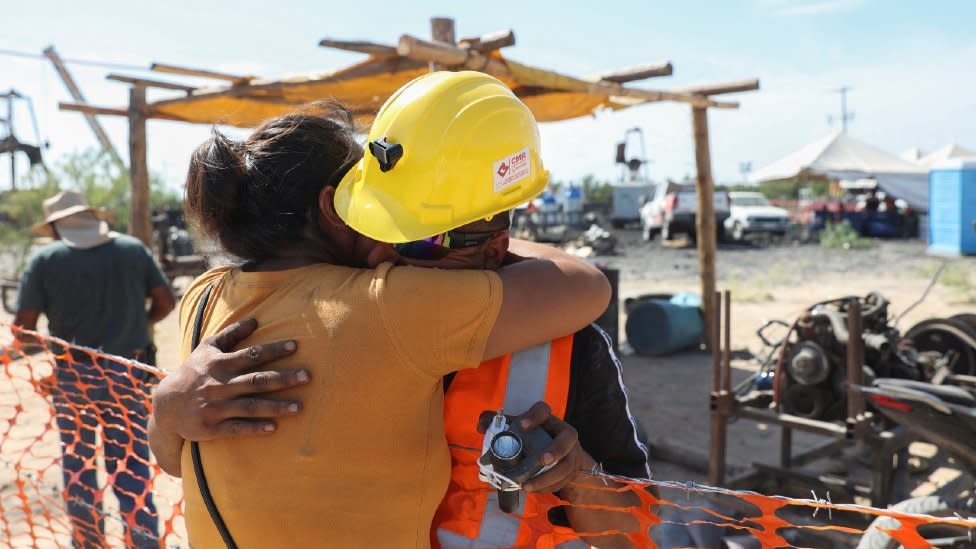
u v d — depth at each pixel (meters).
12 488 4.56
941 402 3.36
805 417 4.60
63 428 3.70
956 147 32.69
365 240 1.39
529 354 1.29
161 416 1.29
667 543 3.01
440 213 1.27
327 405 1.18
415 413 1.21
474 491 1.31
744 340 9.74
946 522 1.19
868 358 4.63
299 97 6.68
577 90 6.54
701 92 8.59
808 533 4.02
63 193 4.05
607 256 21.19
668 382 7.83
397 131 1.29
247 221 1.41
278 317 1.28
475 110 1.29
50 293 3.82
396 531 1.20
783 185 43.66
